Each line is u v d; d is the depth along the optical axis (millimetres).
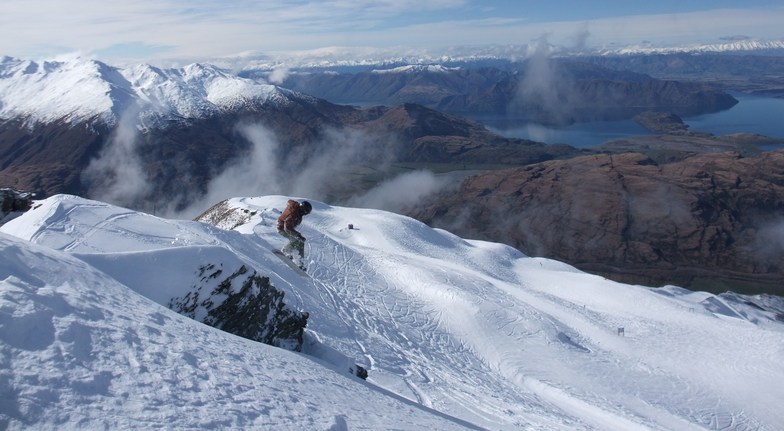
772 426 34500
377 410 10766
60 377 6055
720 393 38594
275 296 18625
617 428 27125
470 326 42406
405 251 75500
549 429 20719
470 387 26359
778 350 47500
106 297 9055
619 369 39969
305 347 20094
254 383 8461
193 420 6414
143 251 14891
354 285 46500
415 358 30000
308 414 8094
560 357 39625
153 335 8383
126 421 5855
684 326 54406
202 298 15453
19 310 6711
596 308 61125
